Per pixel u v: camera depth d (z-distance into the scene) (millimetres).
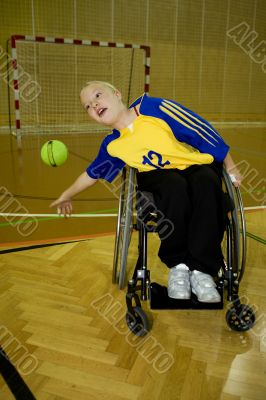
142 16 9531
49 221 3467
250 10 10578
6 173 5125
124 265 1971
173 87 10391
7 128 8867
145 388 1554
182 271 1828
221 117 11211
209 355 1765
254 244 3014
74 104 9320
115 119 1979
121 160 2129
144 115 1983
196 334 1931
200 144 1974
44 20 8594
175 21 9898
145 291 1844
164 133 1946
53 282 2414
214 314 2117
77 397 1502
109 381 1591
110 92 1987
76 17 8867
